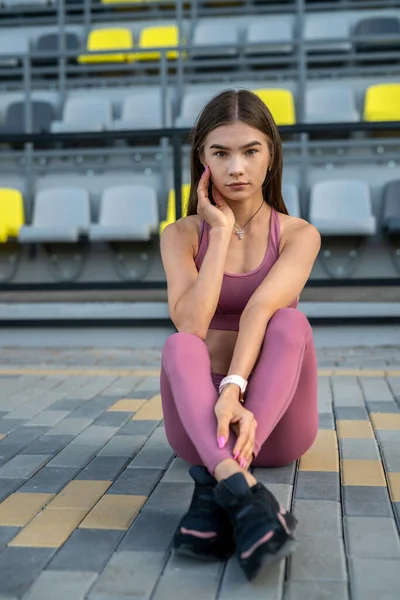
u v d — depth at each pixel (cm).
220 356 194
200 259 196
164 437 251
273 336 171
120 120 760
